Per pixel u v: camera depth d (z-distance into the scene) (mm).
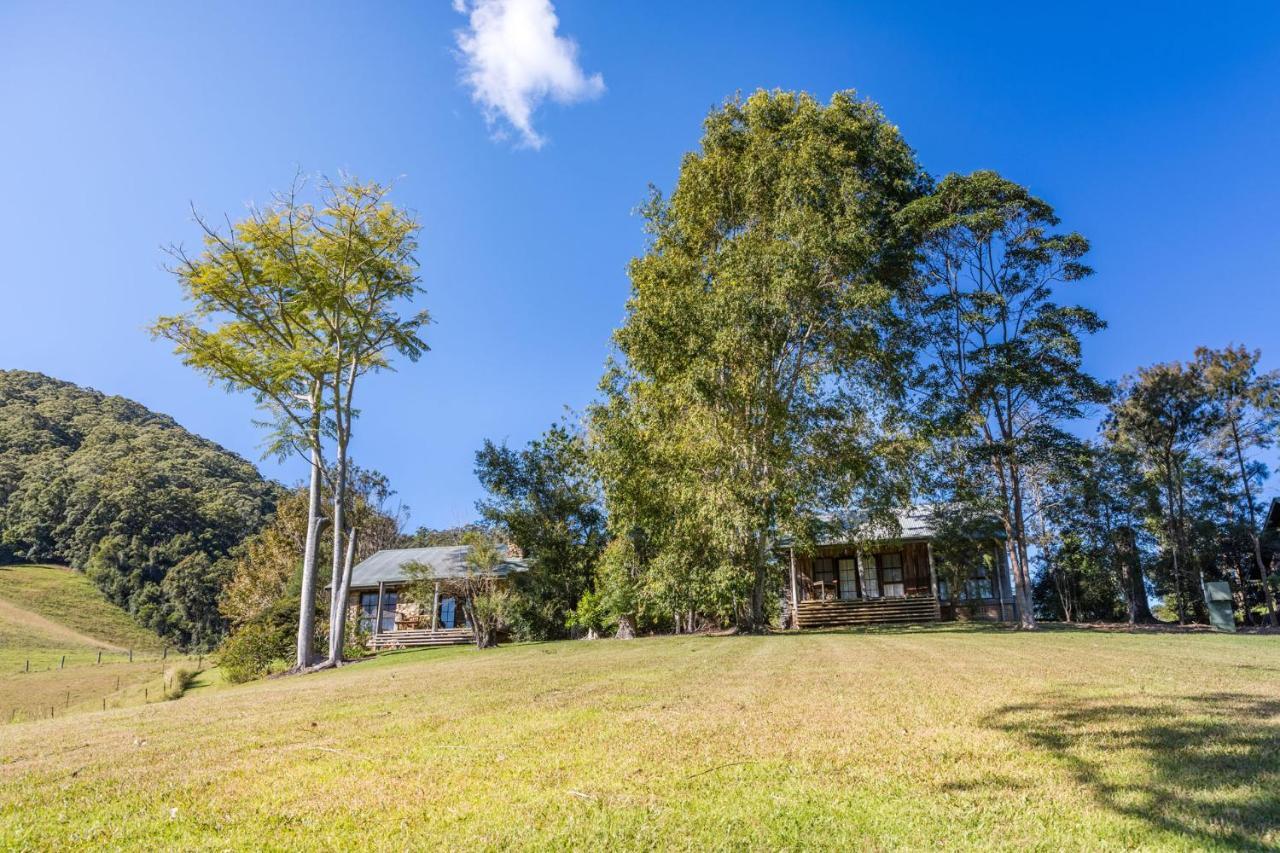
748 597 22422
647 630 26953
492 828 3846
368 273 23219
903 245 23984
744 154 22078
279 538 44500
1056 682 8078
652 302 21297
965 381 24594
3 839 3848
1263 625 30547
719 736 5793
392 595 34344
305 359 22578
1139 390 31141
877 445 21625
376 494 49250
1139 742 5109
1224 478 32281
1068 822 3705
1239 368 30781
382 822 3988
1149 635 18422
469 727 6547
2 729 8602
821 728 5988
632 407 22656
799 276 19438
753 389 20219
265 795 4555
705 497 19875
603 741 5754
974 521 25625
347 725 6930
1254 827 3504
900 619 28297
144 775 5164
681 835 3678
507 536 29891
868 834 3639
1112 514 29469
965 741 5352
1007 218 24250
